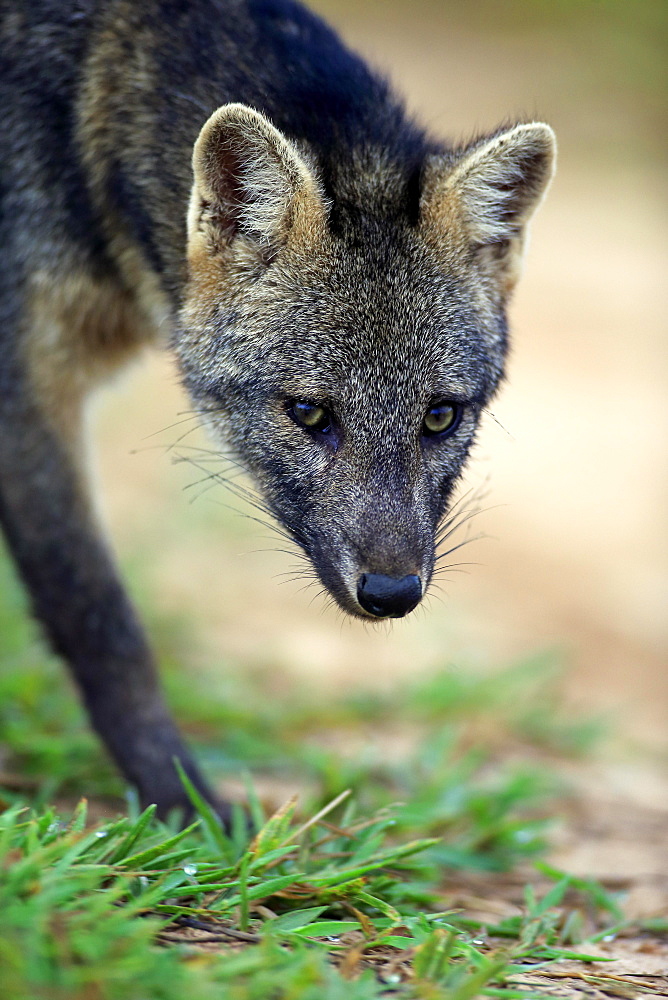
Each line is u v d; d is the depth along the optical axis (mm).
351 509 7691
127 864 5984
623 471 21609
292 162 7703
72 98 8648
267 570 17234
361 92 8805
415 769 10492
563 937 6961
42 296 8656
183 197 8492
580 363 26406
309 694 12711
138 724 8609
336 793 8445
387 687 13492
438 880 7973
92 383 9227
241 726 11203
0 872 5188
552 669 13984
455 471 8398
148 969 4871
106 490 18719
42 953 4762
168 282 8656
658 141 36219
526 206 8531
